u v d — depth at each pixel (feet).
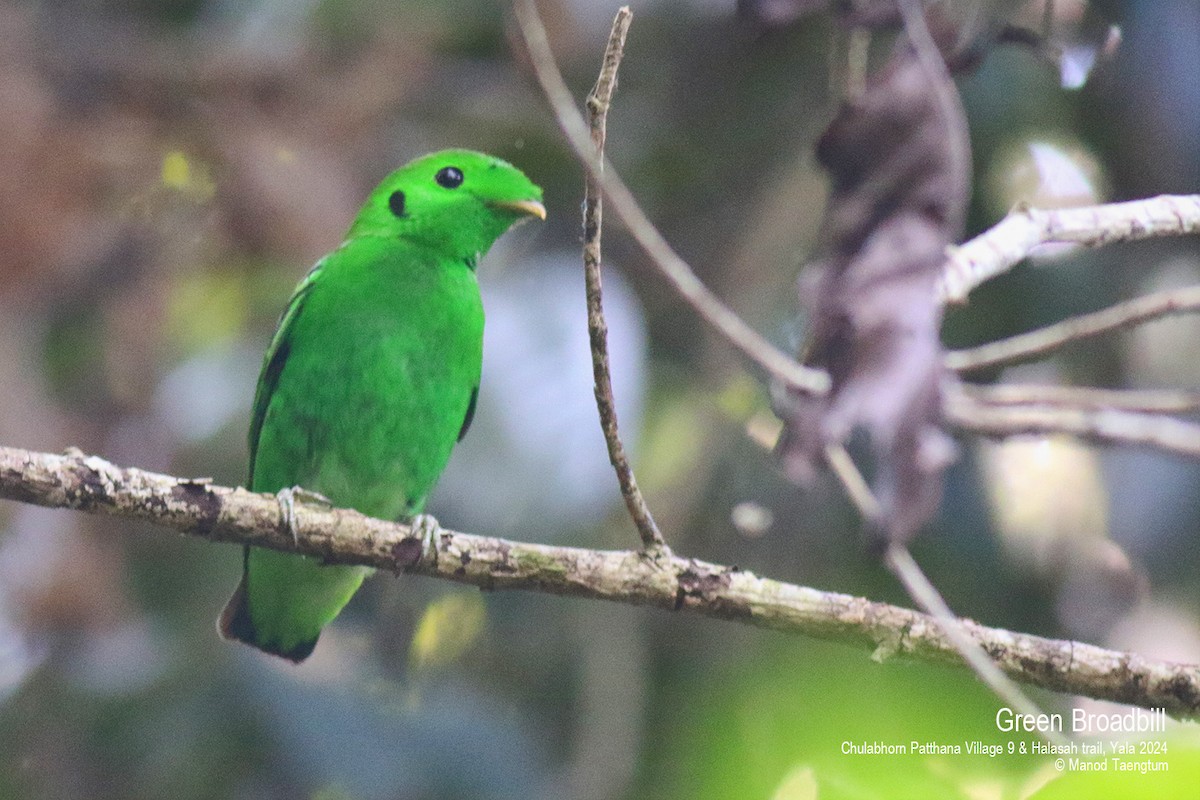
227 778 39.68
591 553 24.77
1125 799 17.02
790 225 42.22
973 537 40.11
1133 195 39.22
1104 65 38.50
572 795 38.91
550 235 44.01
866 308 23.38
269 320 45.19
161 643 41.96
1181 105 37.76
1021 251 27.81
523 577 24.90
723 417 41.50
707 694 40.50
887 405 22.41
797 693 37.88
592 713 39.88
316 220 44.27
